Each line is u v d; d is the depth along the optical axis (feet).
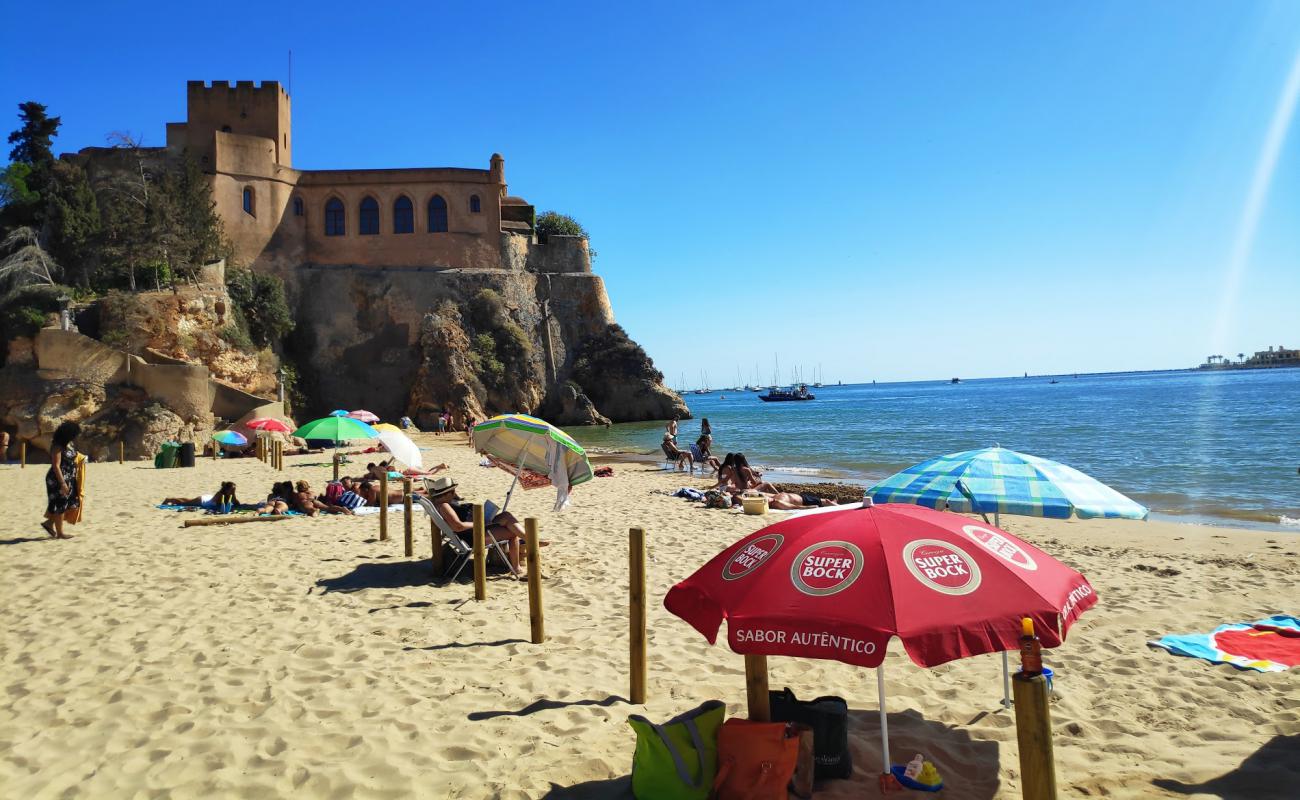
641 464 94.84
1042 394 386.73
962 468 18.39
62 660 22.20
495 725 17.62
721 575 13.98
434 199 200.13
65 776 15.43
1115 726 17.33
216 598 28.68
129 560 35.24
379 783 15.11
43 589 30.19
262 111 183.93
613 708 18.58
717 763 14.62
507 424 31.76
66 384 105.50
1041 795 11.11
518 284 208.85
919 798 14.44
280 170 184.65
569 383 215.31
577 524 45.47
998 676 20.38
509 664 21.58
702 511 50.65
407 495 35.40
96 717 18.24
